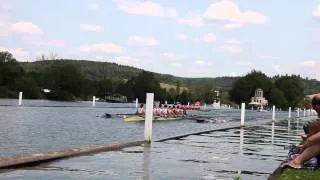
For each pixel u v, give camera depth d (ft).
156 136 92.32
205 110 386.11
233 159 49.88
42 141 76.02
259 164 46.29
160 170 39.68
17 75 481.46
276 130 114.01
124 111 238.27
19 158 40.27
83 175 35.60
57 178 33.94
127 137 91.71
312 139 34.99
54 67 559.79
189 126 135.33
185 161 46.37
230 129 111.96
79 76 562.25
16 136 81.61
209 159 48.98
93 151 51.26
